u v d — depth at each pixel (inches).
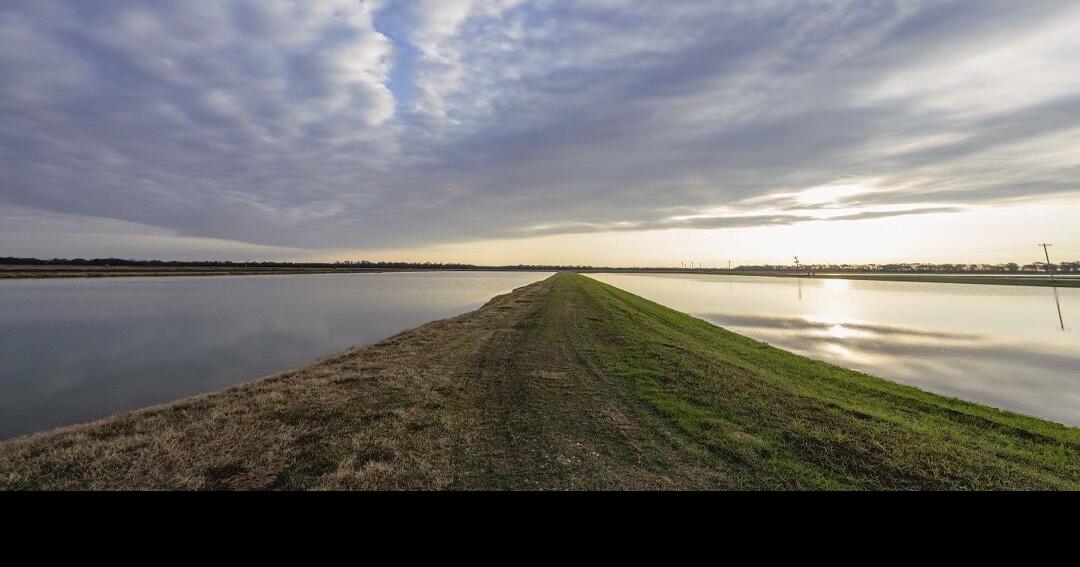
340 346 653.9
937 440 219.8
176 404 272.2
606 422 246.7
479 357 421.4
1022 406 320.8
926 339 610.5
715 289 1787.6
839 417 252.5
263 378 344.8
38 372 495.5
